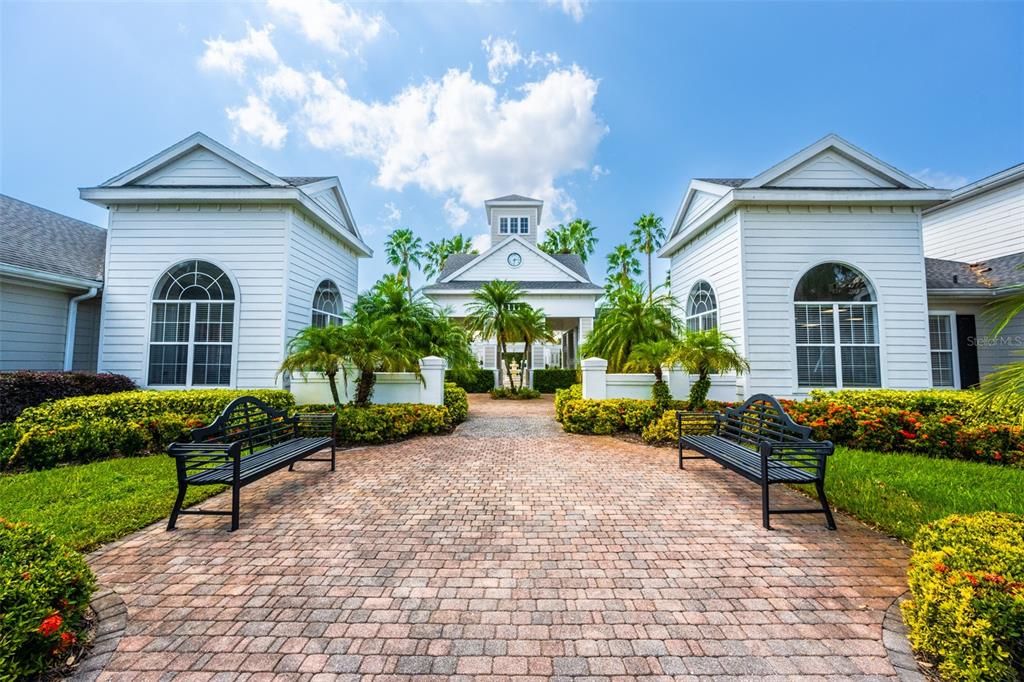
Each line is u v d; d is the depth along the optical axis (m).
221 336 8.57
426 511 3.84
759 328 8.31
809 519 3.64
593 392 8.17
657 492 4.38
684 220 11.29
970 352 9.56
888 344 8.30
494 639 2.08
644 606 2.36
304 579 2.64
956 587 1.82
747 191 8.22
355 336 6.84
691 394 7.05
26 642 1.74
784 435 4.05
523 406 12.94
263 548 3.07
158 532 3.35
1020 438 5.03
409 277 31.06
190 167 8.78
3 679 1.68
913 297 8.36
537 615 2.28
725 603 2.39
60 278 7.95
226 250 8.66
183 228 8.70
